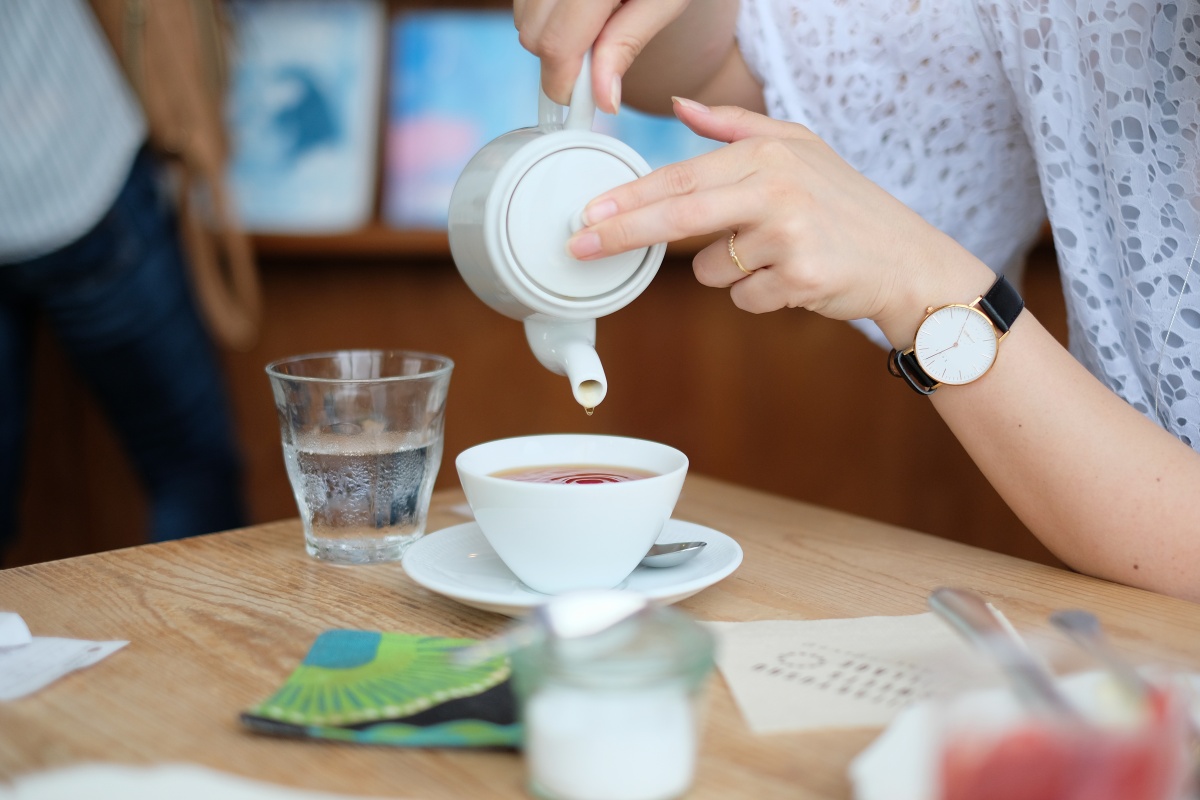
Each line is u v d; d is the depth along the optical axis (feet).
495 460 2.39
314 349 5.57
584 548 2.17
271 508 5.66
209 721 1.88
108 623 2.17
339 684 1.94
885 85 3.10
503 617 2.21
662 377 5.75
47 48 3.78
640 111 3.28
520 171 2.22
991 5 2.89
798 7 3.06
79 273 3.97
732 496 2.87
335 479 2.43
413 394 2.44
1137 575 2.35
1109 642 2.11
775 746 1.82
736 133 2.42
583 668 1.70
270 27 5.29
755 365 5.75
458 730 1.82
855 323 3.05
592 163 2.25
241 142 5.26
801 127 2.44
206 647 2.09
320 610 2.23
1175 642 2.11
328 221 5.32
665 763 1.71
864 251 2.33
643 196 2.23
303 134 5.32
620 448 2.44
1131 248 2.73
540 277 2.25
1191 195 2.69
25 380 4.31
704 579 2.17
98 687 1.97
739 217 2.25
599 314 2.30
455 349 5.69
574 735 1.70
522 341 5.72
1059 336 5.15
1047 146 2.82
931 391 2.44
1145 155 2.70
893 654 2.04
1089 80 2.76
